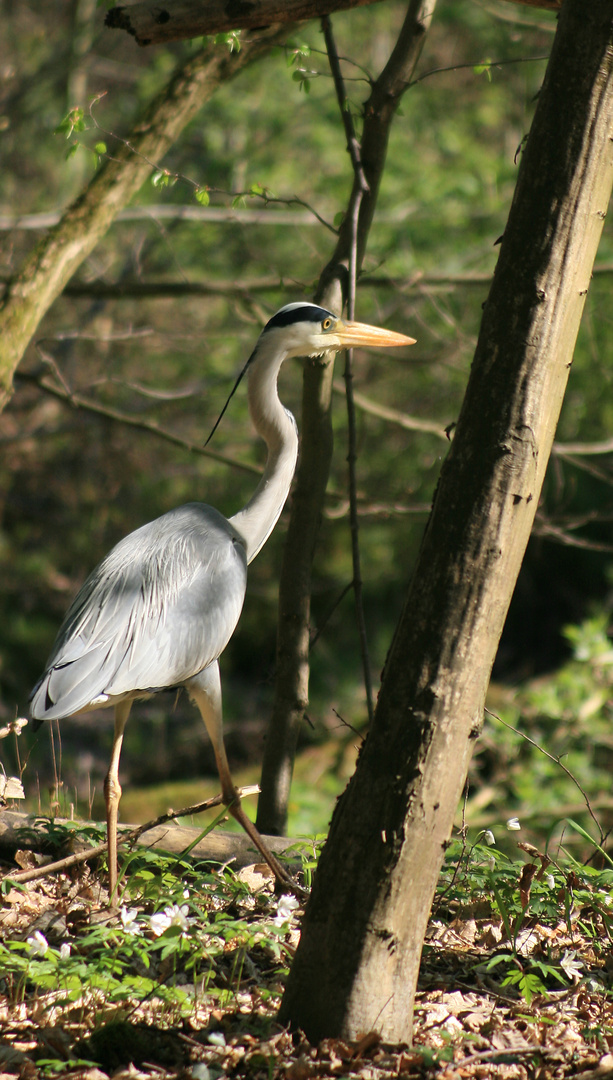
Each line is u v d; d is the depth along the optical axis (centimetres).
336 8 835
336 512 1634
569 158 523
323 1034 550
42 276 1140
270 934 650
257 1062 537
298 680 973
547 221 526
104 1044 564
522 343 529
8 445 2481
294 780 2067
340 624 2820
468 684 538
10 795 867
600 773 1841
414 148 2516
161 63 2278
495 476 532
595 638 1883
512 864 795
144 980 572
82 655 759
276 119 2317
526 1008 638
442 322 2152
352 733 2169
